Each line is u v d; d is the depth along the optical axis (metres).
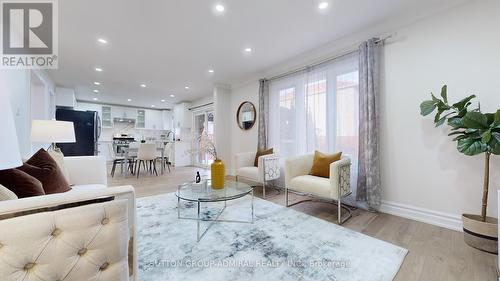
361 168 2.76
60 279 0.74
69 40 2.96
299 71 3.69
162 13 2.36
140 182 4.49
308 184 2.63
